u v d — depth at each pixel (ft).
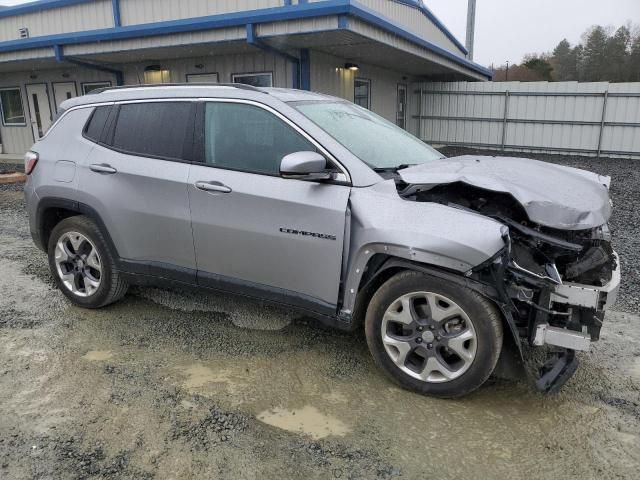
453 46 67.87
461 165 11.41
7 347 12.14
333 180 10.60
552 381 9.68
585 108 58.08
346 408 9.82
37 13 49.88
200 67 44.68
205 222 11.83
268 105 11.43
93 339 12.60
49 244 14.55
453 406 9.89
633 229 23.63
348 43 36.29
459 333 9.70
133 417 9.46
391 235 9.75
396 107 60.44
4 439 8.83
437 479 8.01
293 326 13.33
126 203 12.82
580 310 9.57
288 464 8.30
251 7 37.88
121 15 43.93
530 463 8.35
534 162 12.58
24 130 59.16
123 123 13.30
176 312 14.21
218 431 9.09
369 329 10.56
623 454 8.55
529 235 9.52
